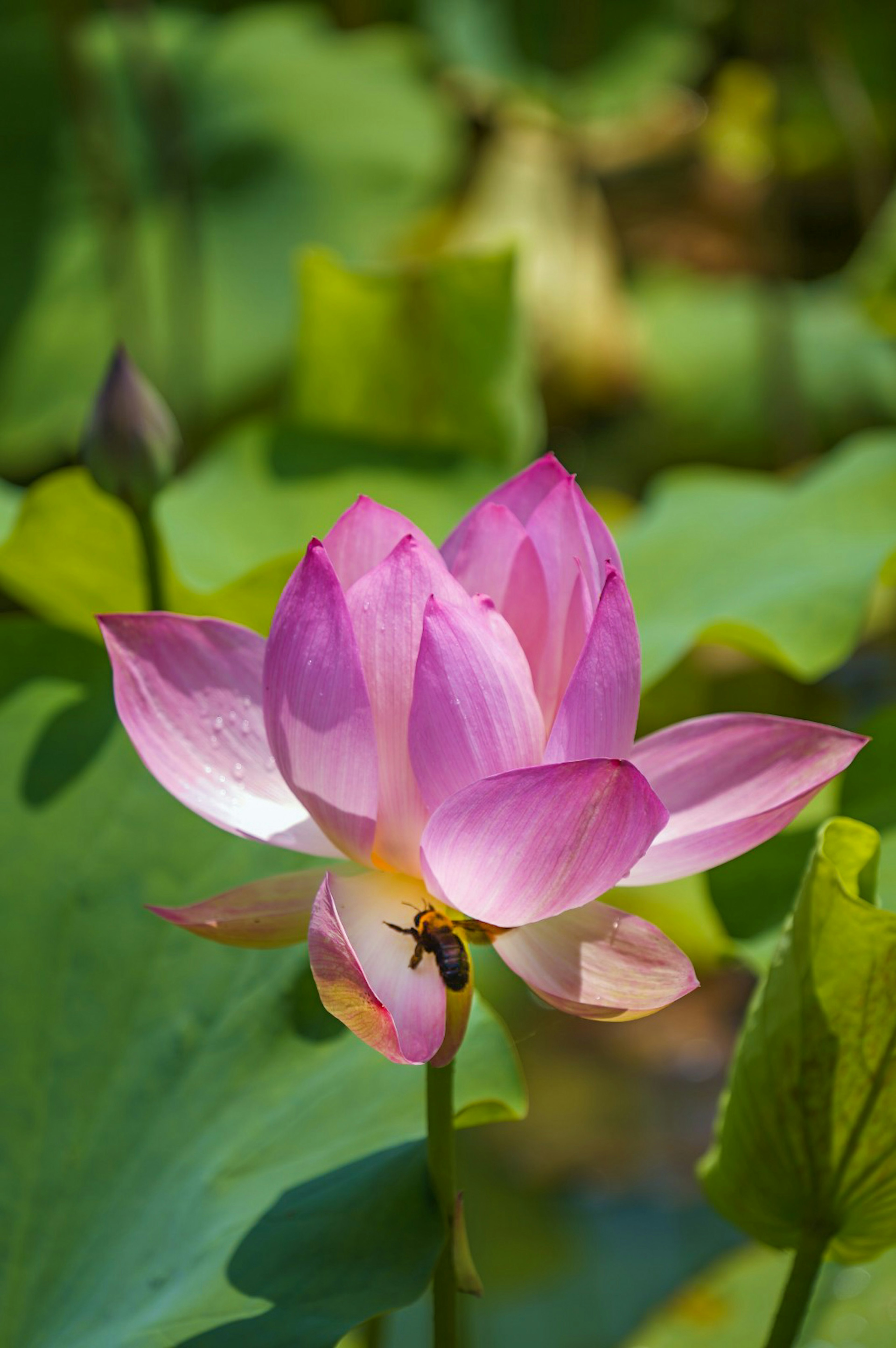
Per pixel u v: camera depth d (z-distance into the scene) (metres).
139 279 3.40
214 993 1.34
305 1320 1.23
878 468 1.68
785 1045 1.27
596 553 1.23
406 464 1.77
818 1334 1.61
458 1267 1.25
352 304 1.78
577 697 1.21
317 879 1.23
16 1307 1.27
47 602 1.58
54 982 1.35
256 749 1.25
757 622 1.48
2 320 3.43
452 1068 1.24
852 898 1.24
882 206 3.67
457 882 1.20
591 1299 2.04
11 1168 1.31
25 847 1.38
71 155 3.55
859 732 1.44
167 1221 1.29
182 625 1.25
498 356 1.81
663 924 1.57
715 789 1.25
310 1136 1.30
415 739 1.20
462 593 1.21
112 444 1.42
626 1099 2.42
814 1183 1.28
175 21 4.03
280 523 1.68
